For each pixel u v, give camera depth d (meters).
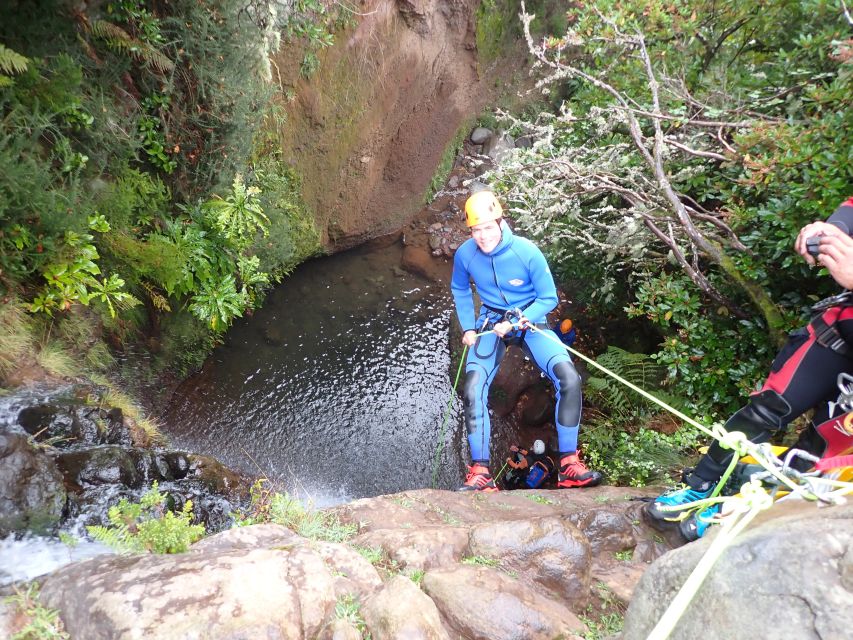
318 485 4.91
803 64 4.55
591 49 5.52
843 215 1.76
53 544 2.70
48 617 1.40
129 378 4.57
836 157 3.45
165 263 4.26
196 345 5.52
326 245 7.44
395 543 2.22
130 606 1.37
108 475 3.23
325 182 6.84
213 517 3.59
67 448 3.39
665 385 5.23
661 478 4.29
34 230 3.52
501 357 4.34
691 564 1.04
